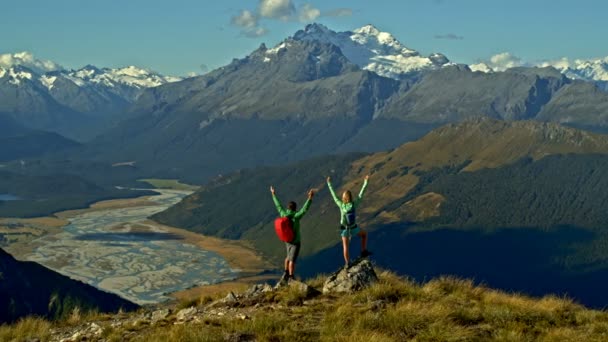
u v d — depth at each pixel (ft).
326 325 76.95
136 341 78.69
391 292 89.10
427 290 91.76
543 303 91.15
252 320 80.02
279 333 75.41
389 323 77.97
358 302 86.58
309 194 94.94
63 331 92.84
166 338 76.79
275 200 95.25
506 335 75.61
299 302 88.79
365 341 71.82
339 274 94.07
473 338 74.90
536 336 77.56
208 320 82.43
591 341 75.00
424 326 78.18
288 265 95.40
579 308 91.30
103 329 87.25
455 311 82.43
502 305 87.66
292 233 93.71
